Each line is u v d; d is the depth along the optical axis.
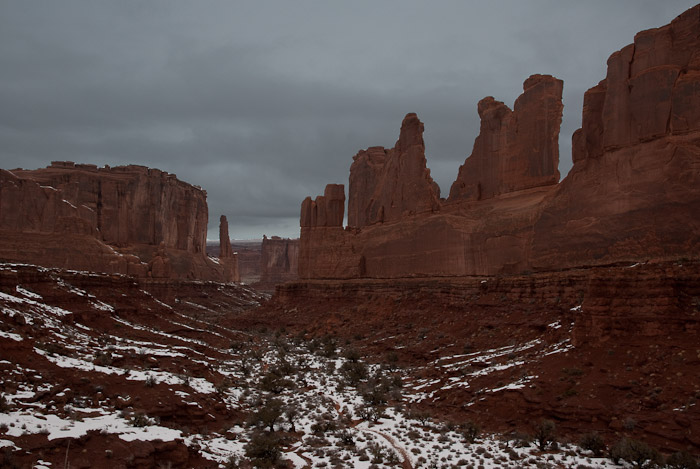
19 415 18.53
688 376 20.34
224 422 25.00
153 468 17.28
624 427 19.62
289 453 21.95
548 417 22.11
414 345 41.34
